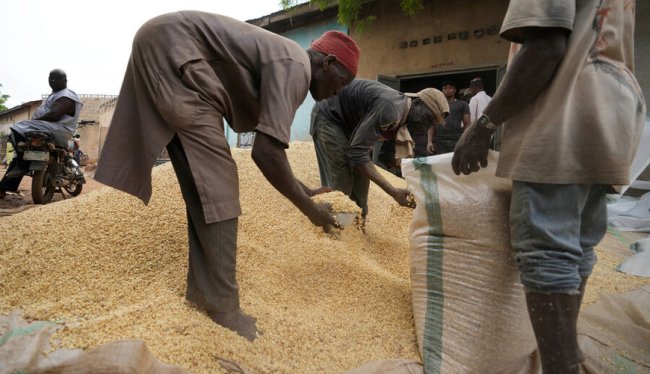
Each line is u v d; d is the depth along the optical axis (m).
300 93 1.84
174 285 2.02
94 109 27.47
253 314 1.91
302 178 4.18
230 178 1.79
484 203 1.91
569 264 1.49
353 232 3.18
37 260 2.18
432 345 1.90
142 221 2.60
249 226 2.83
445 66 7.80
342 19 8.25
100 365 1.30
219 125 1.80
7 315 1.71
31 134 4.99
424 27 8.02
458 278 1.95
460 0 7.60
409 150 4.50
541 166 1.48
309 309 2.09
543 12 1.41
